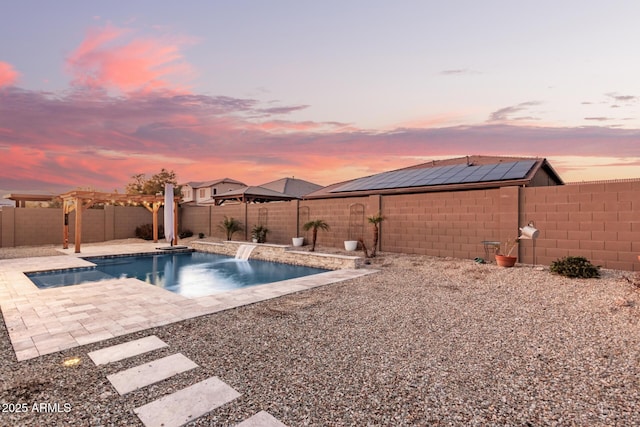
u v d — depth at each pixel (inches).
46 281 371.9
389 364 143.9
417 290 286.7
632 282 263.7
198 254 659.4
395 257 460.8
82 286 316.2
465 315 215.5
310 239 615.2
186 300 257.6
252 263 539.8
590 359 147.6
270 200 1054.4
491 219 406.6
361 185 675.4
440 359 148.9
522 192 382.0
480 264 387.2
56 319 209.6
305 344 167.3
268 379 130.6
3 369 139.6
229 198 997.2
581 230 342.0
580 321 199.9
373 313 221.1
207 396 118.0
